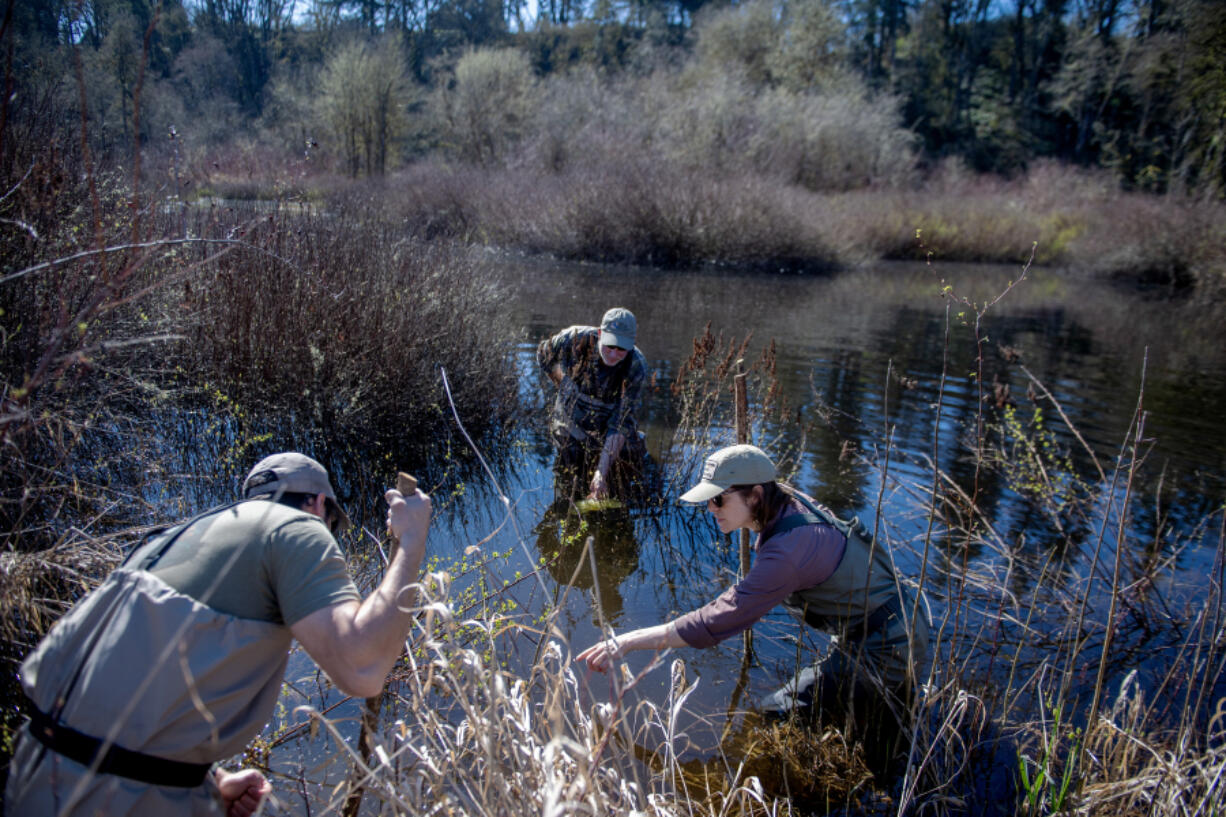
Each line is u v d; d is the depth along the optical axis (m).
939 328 11.78
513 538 4.55
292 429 5.33
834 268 19.89
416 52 47.59
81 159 4.45
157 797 1.65
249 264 5.61
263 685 1.83
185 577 1.73
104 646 1.65
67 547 2.59
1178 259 19.20
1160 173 29.44
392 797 1.97
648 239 18.44
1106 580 4.22
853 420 6.87
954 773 2.82
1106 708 3.25
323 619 1.74
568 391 5.44
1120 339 11.74
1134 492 5.56
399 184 20.34
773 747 2.98
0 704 2.26
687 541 4.75
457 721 2.97
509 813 2.04
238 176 8.34
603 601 3.98
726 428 6.21
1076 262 21.64
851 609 3.04
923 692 2.94
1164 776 2.60
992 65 47.19
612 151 23.16
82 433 3.46
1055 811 2.61
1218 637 3.29
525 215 18.95
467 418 5.98
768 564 2.91
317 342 5.46
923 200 25.61
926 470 5.72
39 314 3.29
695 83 30.09
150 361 5.05
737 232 18.52
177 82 18.39
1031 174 32.31
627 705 3.17
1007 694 3.15
